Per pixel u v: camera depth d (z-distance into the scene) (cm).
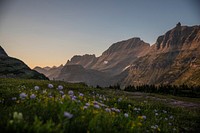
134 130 782
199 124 1800
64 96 878
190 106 3325
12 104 962
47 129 519
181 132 1478
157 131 1166
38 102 852
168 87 12925
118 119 859
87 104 842
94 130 638
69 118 634
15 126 520
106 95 2867
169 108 2334
